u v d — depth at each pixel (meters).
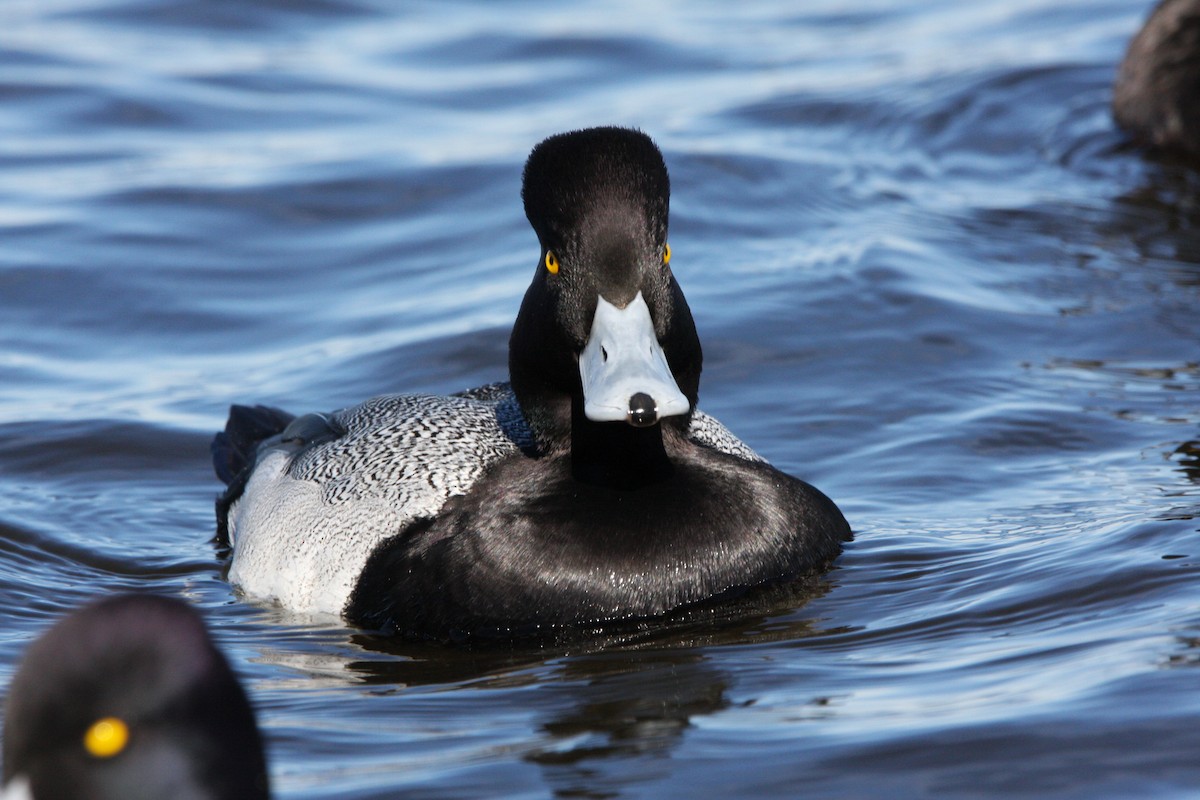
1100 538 9.88
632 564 9.22
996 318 14.45
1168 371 13.24
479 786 6.98
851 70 21.86
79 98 21.09
